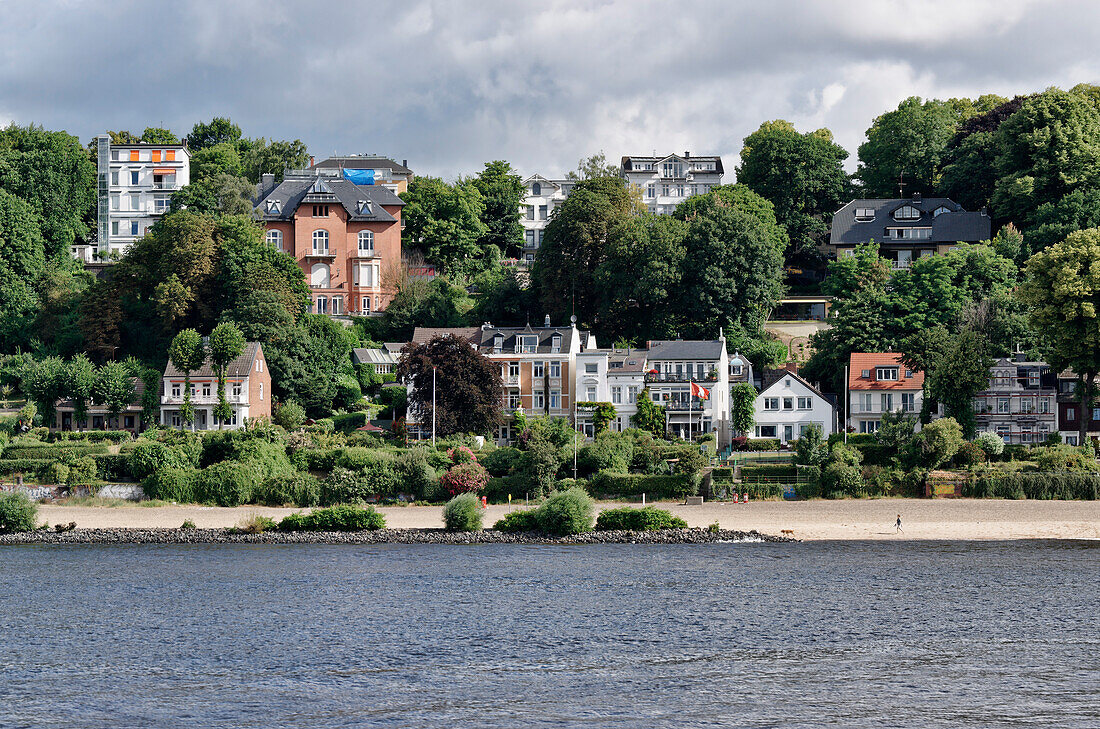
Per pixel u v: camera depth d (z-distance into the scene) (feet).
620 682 363.15
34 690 358.23
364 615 434.30
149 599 457.27
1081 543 533.96
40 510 588.50
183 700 349.61
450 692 355.15
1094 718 333.62
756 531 552.41
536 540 551.59
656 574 489.26
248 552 532.73
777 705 344.08
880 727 328.08
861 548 529.45
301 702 347.56
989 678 365.61
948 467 595.88
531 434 633.61
